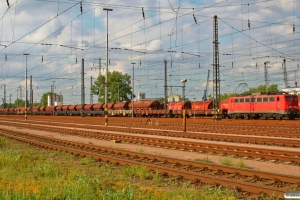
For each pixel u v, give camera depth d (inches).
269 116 2046.0
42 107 4404.5
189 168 576.4
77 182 408.2
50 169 555.8
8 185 400.5
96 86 4950.8
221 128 1432.1
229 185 443.8
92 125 1830.7
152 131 1301.7
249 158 686.5
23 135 1307.8
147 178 523.5
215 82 1931.6
